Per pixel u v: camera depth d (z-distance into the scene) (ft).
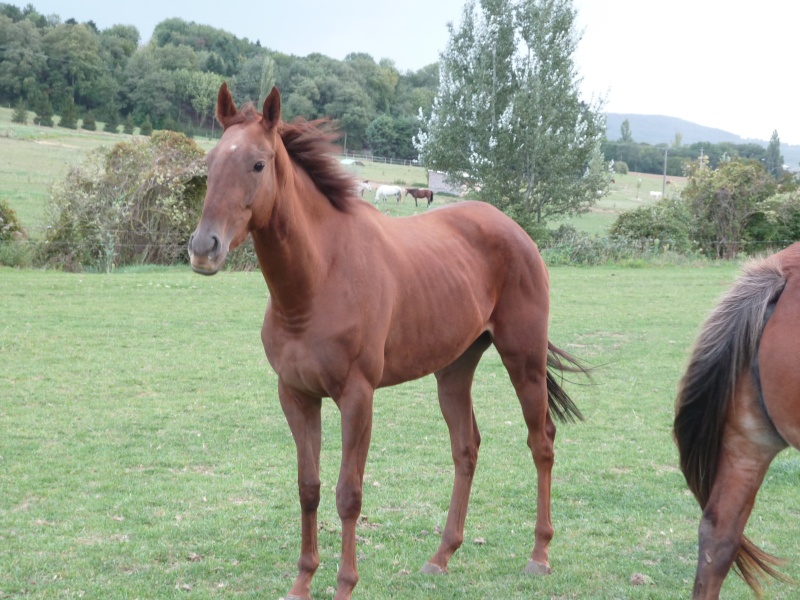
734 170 94.48
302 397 13.37
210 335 39.63
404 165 226.17
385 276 13.51
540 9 103.55
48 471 20.24
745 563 11.44
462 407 16.03
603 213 168.86
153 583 14.07
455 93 108.78
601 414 27.40
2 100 261.24
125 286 55.57
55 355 33.91
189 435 23.82
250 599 13.62
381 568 15.15
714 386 10.37
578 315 49.32
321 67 237.04
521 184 107.96
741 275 10.69
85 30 267.59
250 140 11.78
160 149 71.41
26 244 67.10
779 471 21.26
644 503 18.85
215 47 317.22
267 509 18.01
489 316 16.12
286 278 12.45
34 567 14.53
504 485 20.04
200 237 11.15
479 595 14.03
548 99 103.71
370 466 21.38
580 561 15.56
